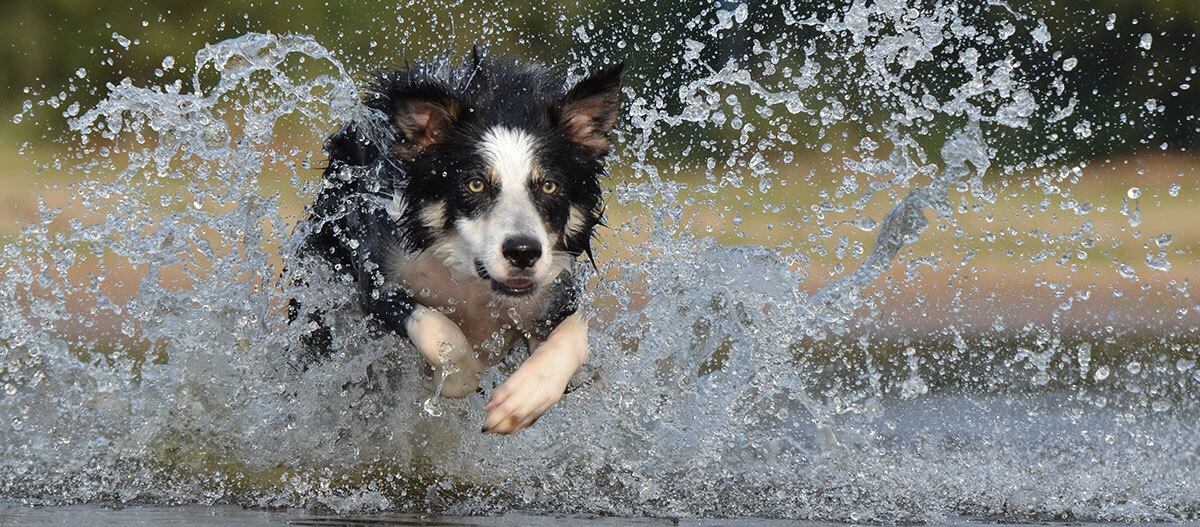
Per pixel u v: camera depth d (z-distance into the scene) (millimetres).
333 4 18578
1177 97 18781
